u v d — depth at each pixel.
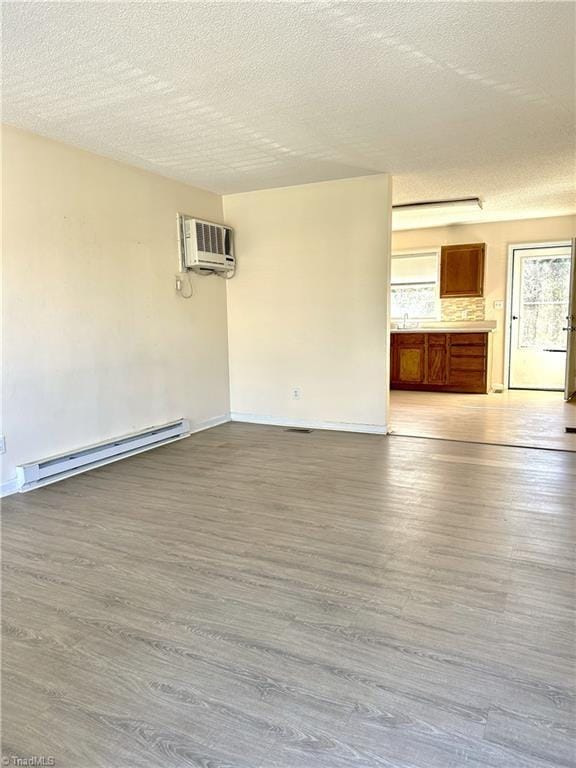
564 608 1.96
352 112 3.10
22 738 1.40
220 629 1.87
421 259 7.61
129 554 2.47
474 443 4.40
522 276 7.12
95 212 3.80
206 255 4.77
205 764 1.30
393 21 2.15
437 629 1.84
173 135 3.43
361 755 1.32
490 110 3.11
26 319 3.34
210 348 5.16
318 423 5.11
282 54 2.41
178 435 4.65
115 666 1.68
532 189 5.07
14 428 3.31
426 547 2.48
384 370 4.72
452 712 1.46
